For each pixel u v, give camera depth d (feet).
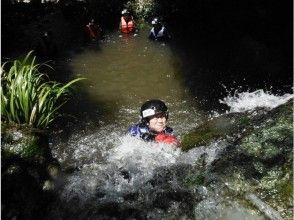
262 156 10.77
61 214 10.85
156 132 13.98
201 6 36.35
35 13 36.65
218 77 25.93
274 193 9.60
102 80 25.76
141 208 10.95
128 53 29.81
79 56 29.40
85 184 11.98
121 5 37.45
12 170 9.86
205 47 30.40
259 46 29.84
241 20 33.94
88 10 36.99
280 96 23.08
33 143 10.91
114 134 19.06
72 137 18.37
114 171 12.69
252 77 25.75
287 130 11.26
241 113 14.03
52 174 11.48
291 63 27.04
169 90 24.50
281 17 32.73
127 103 23.00
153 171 12.31
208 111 21.98
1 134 10.59
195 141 13.12
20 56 28.96
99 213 10.91
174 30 34.06
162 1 37.06
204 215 10.14
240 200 9.88
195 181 11.10
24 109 11.55
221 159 11.41
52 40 30.32
